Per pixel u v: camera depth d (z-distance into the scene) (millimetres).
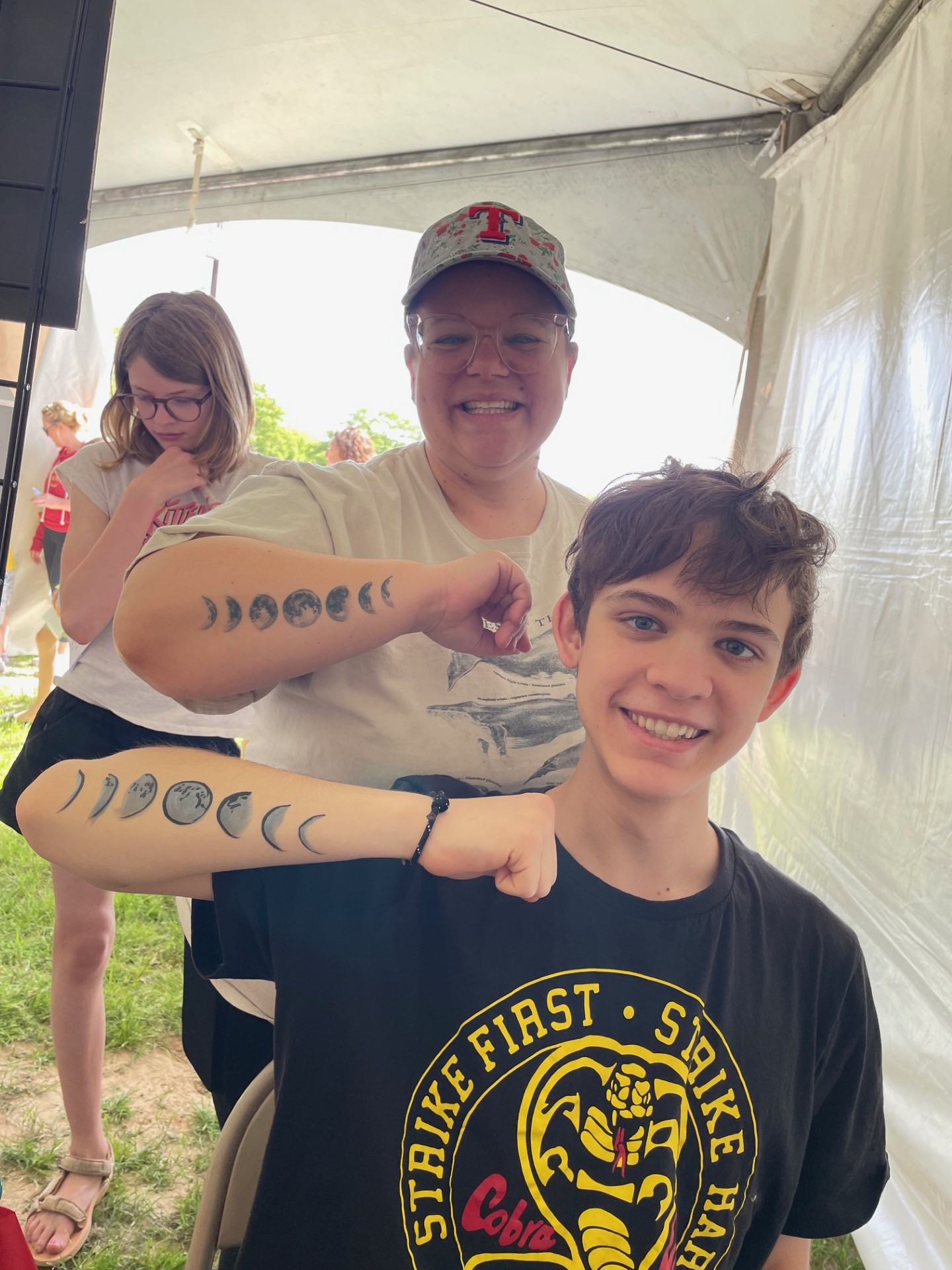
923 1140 1771
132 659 879
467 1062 846
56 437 5262
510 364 1073
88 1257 1690
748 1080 871
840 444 2570
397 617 899
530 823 782
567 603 937
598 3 2566
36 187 1384
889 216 2330
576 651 932
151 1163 1945
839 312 2652
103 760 873
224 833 796
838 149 2705
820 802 2496
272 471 1064
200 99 3377
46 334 5469
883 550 2244
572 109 3191
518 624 972
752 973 891
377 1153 826
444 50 2914
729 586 798
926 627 1970
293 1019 843
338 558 909
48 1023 2404
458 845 775
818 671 2582
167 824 803
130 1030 2396
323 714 1046
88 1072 1761
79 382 5598
